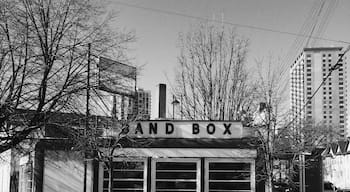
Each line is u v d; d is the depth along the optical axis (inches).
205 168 957.8
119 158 949.2
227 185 954.1
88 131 820.0
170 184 954.1
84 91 774.5
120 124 892.6
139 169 956.0
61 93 716.0
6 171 1151.6
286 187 1312.7
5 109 692.1
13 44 702.5
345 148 2470.5
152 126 962.1
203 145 958.4
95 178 943.0
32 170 962.1
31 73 709.3
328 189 1791.3
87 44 756.6
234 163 959.6
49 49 717.3
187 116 1430.9
